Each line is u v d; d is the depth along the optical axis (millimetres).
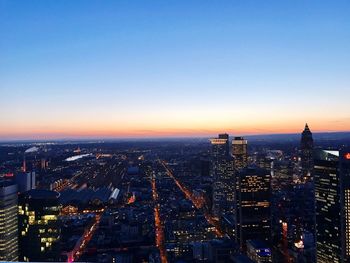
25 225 186000
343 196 193250
